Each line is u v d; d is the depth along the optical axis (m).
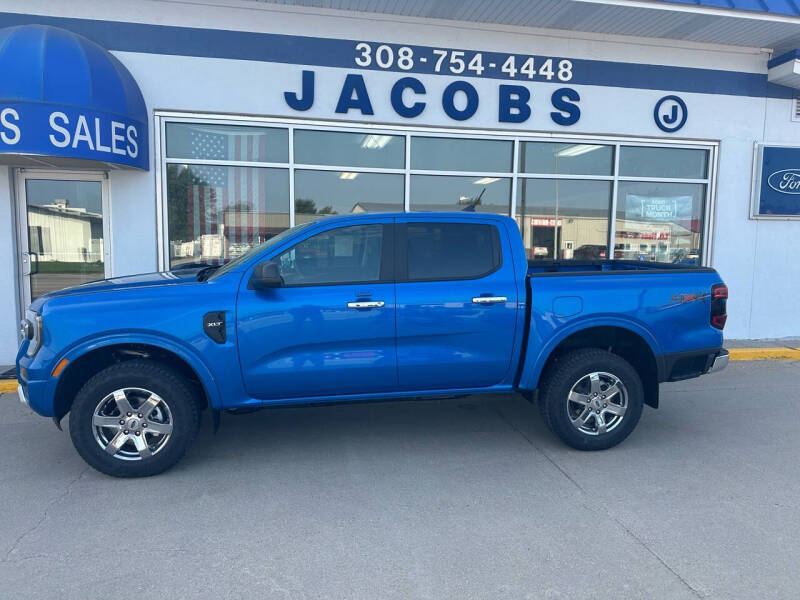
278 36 7.58
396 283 4.35
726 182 9.02
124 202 7.41
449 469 4.29
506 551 3.16
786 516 3.58
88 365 4.23
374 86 7.89
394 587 2.84
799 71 8.48
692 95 8.77
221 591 2.81
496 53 8.15
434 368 4.41
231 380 4.17
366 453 4.61
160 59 7.34
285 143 7.87
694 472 4.26
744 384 6.84
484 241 4.54
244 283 4.18
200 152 7.67
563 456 4.56
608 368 4.54
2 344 7.31
